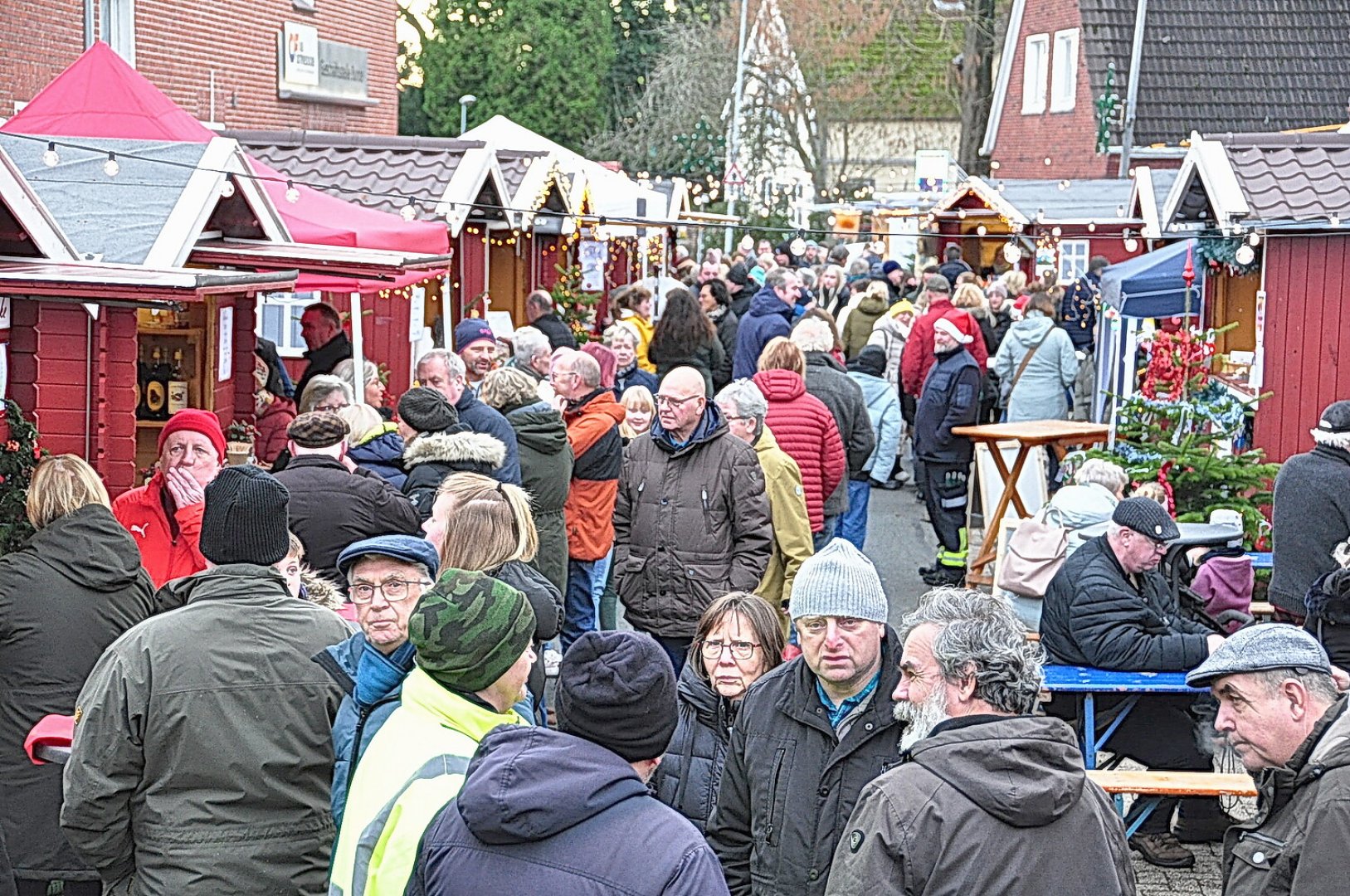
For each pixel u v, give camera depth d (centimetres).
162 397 1152
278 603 513
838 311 2638
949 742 418
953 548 1404
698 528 861
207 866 488
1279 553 901
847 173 5044
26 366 927
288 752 496
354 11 3042
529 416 973
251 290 889
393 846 400
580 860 364
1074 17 4253
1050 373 1689
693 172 4931
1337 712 430
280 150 1770
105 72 1057
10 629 591
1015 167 4641
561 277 2103
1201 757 820
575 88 6175
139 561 624
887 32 4816
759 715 529
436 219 1648
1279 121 3866
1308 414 1357
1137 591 819
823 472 1093
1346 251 1335
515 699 436
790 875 512
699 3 6450
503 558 643
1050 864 408
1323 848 411
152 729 488
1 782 593
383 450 918
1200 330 1633
